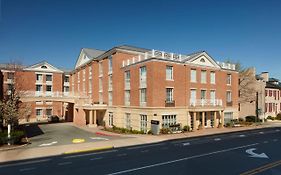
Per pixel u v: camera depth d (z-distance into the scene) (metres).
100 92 42.47
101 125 41.81
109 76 39.12
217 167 13.76
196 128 33.38
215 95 36.91
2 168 13.86
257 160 15.52
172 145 21.31
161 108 30.05
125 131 31.09
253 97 51.03
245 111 51.34
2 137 20.69
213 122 36.72
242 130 33.16
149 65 30.31
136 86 32.69
